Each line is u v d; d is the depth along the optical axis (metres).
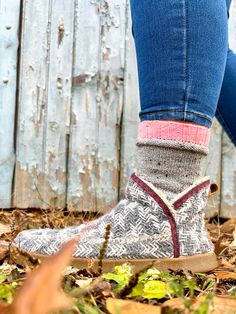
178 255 0.51
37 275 0.15
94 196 1.07
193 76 0.48
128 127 1.07
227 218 1.09
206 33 0.48
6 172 1.07
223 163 1.09
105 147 1.07
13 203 1.07
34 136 1.07
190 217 0.52
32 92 1.07
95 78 1.07
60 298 0.15
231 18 1.09
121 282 0.43
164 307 0.31
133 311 0.32
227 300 0.35
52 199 1.07
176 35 0.48
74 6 1.07
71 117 1.07
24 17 1.07
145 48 0.50
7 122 1.07
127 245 0.51
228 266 0.61
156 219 0.51
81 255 0.51
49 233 0.55
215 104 0.51
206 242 0.54
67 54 1.07
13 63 1.07
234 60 0.66
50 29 1.07
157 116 0.50
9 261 0.56
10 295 0.35
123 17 1.07
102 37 1.07
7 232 0.81
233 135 0.68
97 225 0.53
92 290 0.41
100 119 1.07
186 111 0.49
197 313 0.30
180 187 0.51
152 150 0.51
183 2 0.48
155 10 0.49
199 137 0.50
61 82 1.07
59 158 1.07
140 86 0.52
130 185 0.53
